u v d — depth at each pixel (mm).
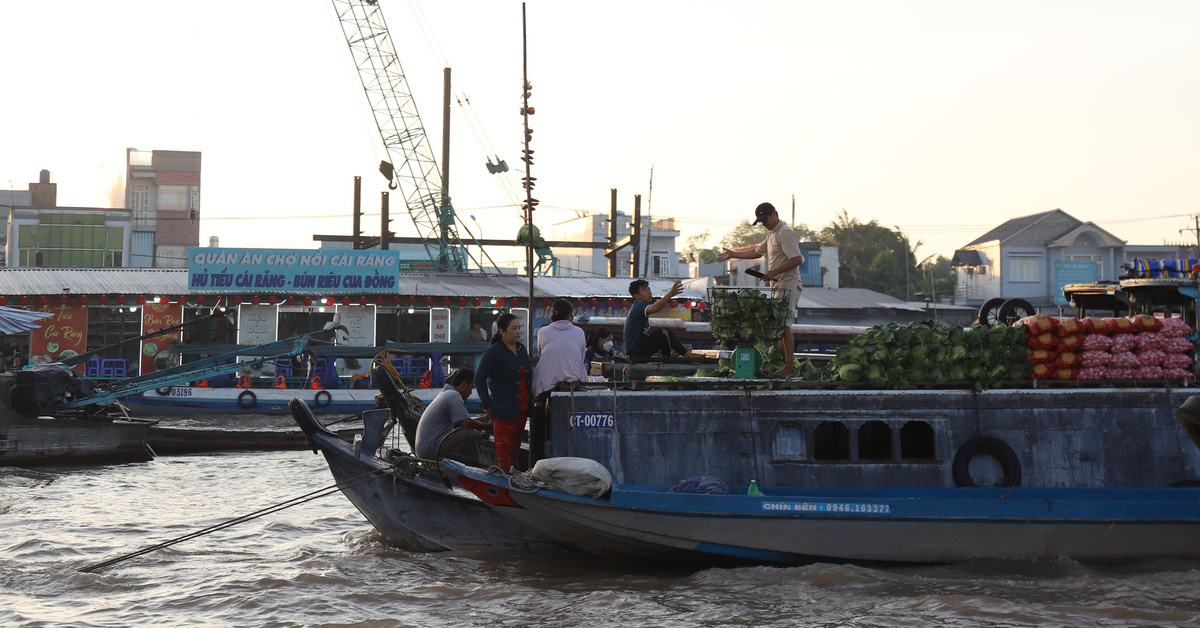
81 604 8656
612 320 25656
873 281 74500
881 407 9844
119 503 14141
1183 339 9953
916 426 10344
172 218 57406
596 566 10070
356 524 12719
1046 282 60031
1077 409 9867
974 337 9922
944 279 77812
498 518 10398
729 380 9906
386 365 12680
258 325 29391
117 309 30188
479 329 31625
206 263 28797
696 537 9297
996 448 9773
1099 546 9391
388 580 9469
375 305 30453
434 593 8945
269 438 21781
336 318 30359
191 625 8000
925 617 8023
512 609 8406
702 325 25109
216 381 27547
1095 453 9820
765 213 10617
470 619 8117
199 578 9555
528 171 11781
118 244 51312
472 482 9602
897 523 9281
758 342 10344
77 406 19984
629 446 9750
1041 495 9688
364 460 11008
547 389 9945
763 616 8125
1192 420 9039
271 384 26938
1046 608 8172
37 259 48750
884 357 9891
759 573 9305
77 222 50781
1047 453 9812
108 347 22547
